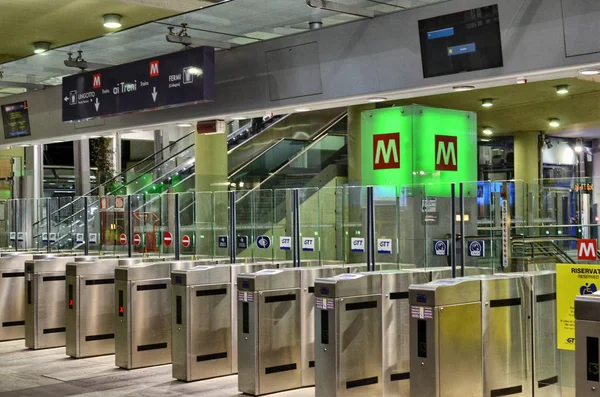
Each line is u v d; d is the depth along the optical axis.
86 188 23.78
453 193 8.35
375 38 8.61
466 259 8.21
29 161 22.20
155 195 12.19
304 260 9.97
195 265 10.75
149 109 10.26
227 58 10.25
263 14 9.27
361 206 9.19
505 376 7.42
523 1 7.27
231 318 9.69
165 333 10.45
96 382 9.30
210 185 15.34
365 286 7.92
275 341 8.68
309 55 9.31
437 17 7.98
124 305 10.12
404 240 8.85
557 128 20.75
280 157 17.23
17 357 11.08
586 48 6.94
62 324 11.99
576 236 7.07
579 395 5.05
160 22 9.72
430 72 8.20
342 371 7.70
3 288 12.70
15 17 11.47
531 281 7.52
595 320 4.97
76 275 10.92
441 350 6.89
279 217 10.35
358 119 15.29
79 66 11.85
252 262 10.73
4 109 14.12
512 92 14.68
